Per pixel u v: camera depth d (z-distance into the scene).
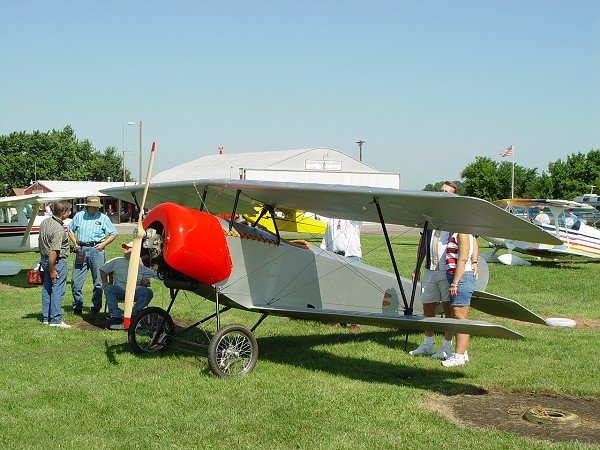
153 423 4.76
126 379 5.99
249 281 6.94
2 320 8.85
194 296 11.16
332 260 7.75
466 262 6.50
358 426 4.70
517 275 15.03
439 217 5.79
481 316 9.70
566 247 17.72
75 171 92.19
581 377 6.12
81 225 9.33
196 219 6.28
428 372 6.41
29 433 4.53
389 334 8.39
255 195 7.06
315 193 6.16
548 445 4.29
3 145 89.25
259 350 7.38
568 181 61.53
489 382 5.97
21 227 16.28
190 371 6.31
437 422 4.80
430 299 7.03
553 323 8.96
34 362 6.59
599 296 11.77
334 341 7.93
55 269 8.38
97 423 4.76
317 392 5.60
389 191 5.50
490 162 65.62
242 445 4.32
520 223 5.11
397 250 21.95
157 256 6.35
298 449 4.25
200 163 54.16
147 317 7.20
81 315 9.35
